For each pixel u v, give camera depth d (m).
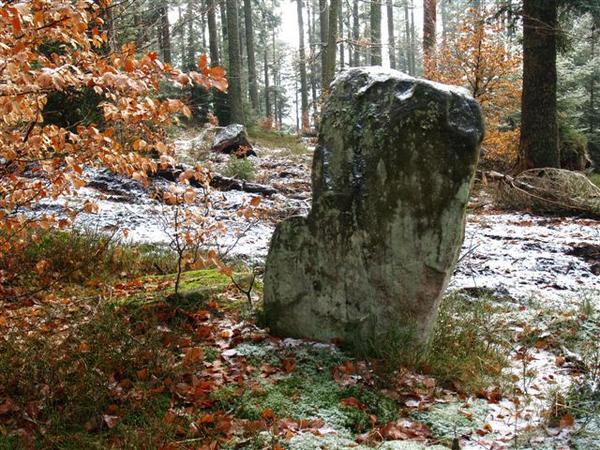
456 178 4.00
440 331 4.84
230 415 3.57
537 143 13.92
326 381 3.98
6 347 4.00
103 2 3.84
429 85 4.05
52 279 5.73
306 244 4.54
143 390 3.66
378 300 4.30
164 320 4.74
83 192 9.67
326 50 20.03
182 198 4.34
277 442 3.25
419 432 3.52
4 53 3.08
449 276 4.24
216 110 26.14
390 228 4.18
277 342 4.49
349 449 3.22
